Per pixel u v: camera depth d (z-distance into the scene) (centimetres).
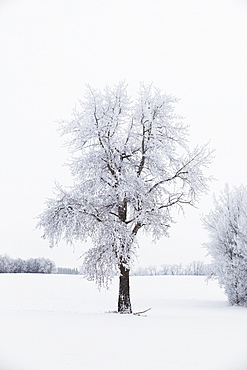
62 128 1852
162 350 842
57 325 1209
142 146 1872
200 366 699
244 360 748
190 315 1708
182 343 935
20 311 1669
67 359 741
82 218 1712
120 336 1022
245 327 1264
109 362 720
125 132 1891
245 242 2334
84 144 1878
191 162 1872
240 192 2502
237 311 1959
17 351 809
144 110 1864
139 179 1750
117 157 1828
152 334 1072
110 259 1731
